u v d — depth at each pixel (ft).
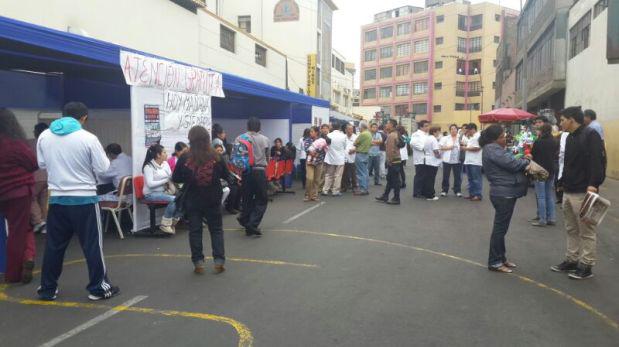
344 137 40.81
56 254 16.16
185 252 22.50
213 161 18.88
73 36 21.74
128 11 45.11
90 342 13.26
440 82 244.22
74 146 15.65
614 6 32.22
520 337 13.67
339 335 13.71
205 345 13.07
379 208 34.86
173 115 28.32
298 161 54.80
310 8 101.45
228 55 67.15
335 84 148.46
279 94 44.55
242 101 50.26
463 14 239.91
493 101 240.94
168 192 26.12
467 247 23.70
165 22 51.37
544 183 28.66
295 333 13.83
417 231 27.12
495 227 19.69
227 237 25.52
